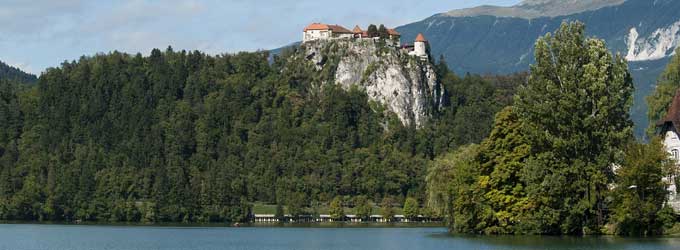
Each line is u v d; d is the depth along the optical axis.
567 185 179.50
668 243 160.88
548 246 158.88
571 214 180.88
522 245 163.12
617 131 180.88
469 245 169.00
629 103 183.00
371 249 187.50
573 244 162.00
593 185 179.25
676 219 182.62
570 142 178.25
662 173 178.88
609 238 174.88
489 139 197.88
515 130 193.62
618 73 182.38
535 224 185.12
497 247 160.38
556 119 179.88
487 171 197.50
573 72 181.50
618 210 177.38
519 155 190.88
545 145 182.62
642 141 193.25
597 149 179.38
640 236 179.00
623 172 176.38
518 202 189.88
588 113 180.38
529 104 185.50
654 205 175.62
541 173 179.75
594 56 182.50
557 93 180.75
